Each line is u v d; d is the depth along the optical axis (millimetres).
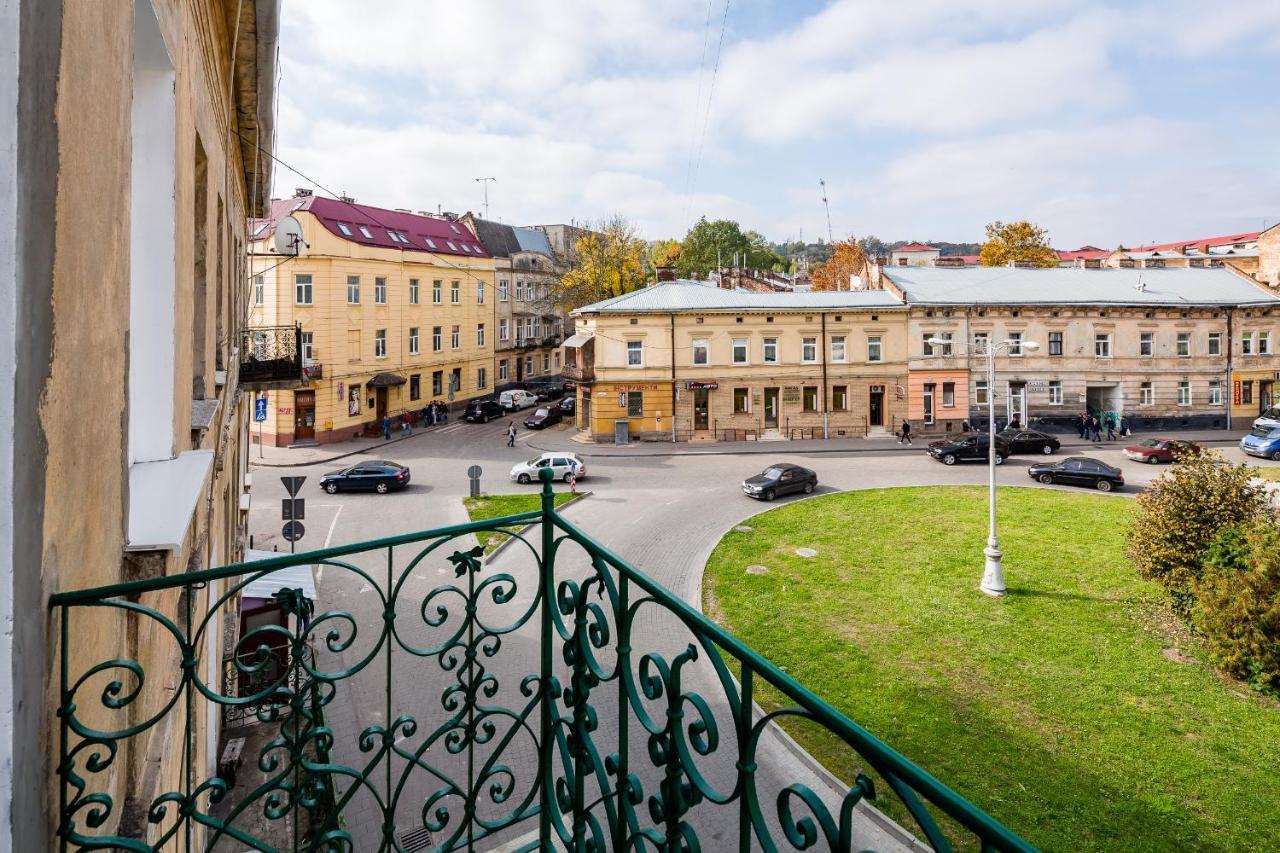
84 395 1860
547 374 57562
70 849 1886
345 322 35219
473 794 2730
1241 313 37031
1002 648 12883
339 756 9992
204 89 5379
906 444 34562
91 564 1949
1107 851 7898
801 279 77438
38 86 1452
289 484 14891
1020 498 24125
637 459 31938
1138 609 14453
